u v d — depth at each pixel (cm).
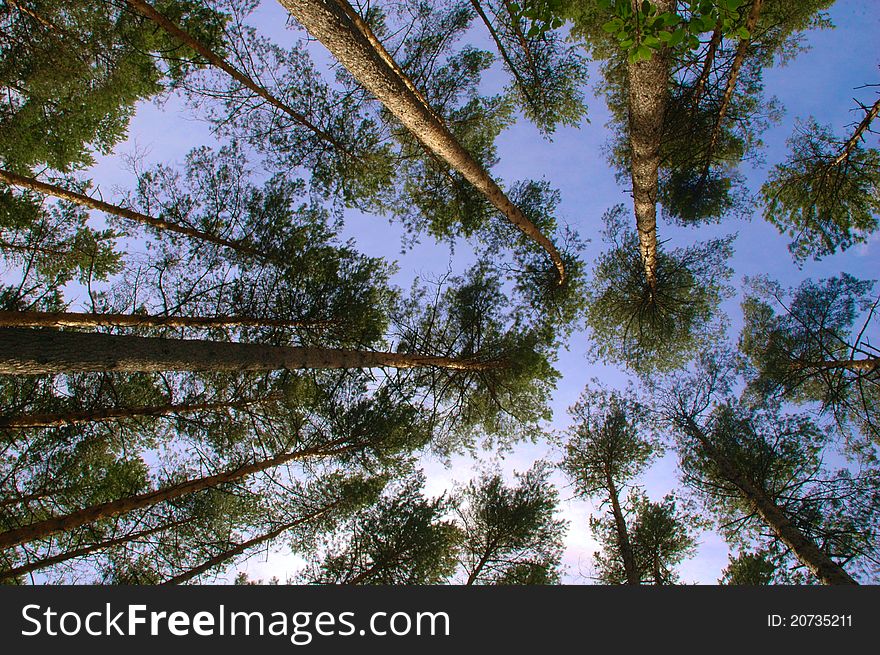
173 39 747
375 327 919
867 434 910
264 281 790
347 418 861
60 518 553
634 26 266
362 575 824
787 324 940
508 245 1035
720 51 760
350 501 872
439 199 998
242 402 784
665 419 1119
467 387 1023
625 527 1056
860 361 764
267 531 821
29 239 734
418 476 951
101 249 786
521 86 845
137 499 599
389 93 552
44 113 737
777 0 752
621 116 1001
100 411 655
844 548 821
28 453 657
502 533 1022
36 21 648
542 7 499
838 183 736
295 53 790
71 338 441
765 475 919
